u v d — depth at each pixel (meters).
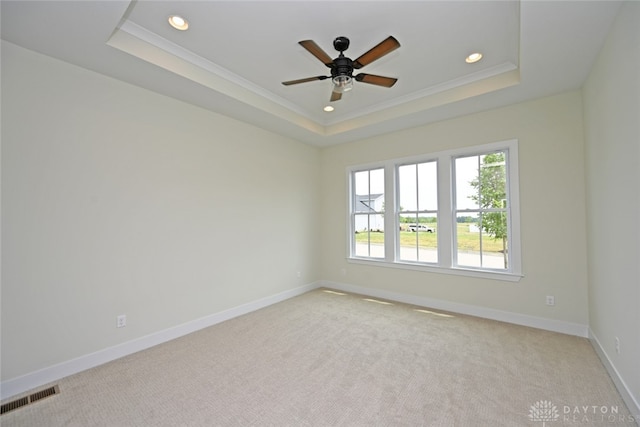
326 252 5.23
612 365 2.15
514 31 2.36
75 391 2.11
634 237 1.74
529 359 2.50
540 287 3.20
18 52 2.17
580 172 2.99
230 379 2.25
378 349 2.73
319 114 4.24
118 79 2.71
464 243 3.80
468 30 2.34
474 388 2.09
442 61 2.81
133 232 2.79
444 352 2.66
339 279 5.05
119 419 1.81
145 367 2.45
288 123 3.98
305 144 5.00
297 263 4.76
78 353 2.41
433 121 3.93
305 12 2.13
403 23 2.25
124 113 2.74
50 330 2.27
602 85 2.25
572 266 3.03
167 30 2.34
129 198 2.77
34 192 2.22
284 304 4.21
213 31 2.35
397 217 4.43
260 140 4.16
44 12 1.82
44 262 2.26
